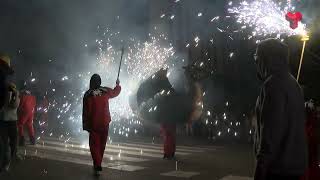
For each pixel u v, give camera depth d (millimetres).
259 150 3365
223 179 7398
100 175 7711
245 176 7707
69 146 12219
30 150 11156
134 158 10039
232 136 15023
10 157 7582
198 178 7500
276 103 3314
